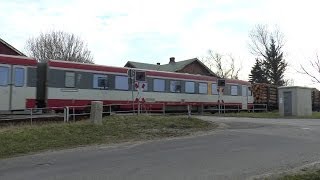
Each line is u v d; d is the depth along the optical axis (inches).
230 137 808.3
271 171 486.3
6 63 1016.2
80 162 558.9
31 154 651.5
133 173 477.7
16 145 696.4
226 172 480.7
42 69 1107.3
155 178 450.0
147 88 1358.3
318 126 1033.5
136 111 1306.6
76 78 1155.9
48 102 1091.9
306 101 1619.1
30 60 1063.6
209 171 486.6
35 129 791.1
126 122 925.2
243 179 443.8
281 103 1615.4
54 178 458.0
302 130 934.4
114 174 473.1
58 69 1118.4
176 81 1472.7
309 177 438.3
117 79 1261.1
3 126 863.7
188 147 684.1
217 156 591.5
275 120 1250.0
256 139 777.6
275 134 855.1
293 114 1579.7
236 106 1756.9
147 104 1353.3
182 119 1003.9
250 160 558.6
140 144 730.8
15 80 1029.2
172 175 465.4
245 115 1504.7
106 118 953.5
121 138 802.2
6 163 573.3
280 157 582.6
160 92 1405.0
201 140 770.2
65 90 1127.6
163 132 869.8
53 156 619.5
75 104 1147.9
